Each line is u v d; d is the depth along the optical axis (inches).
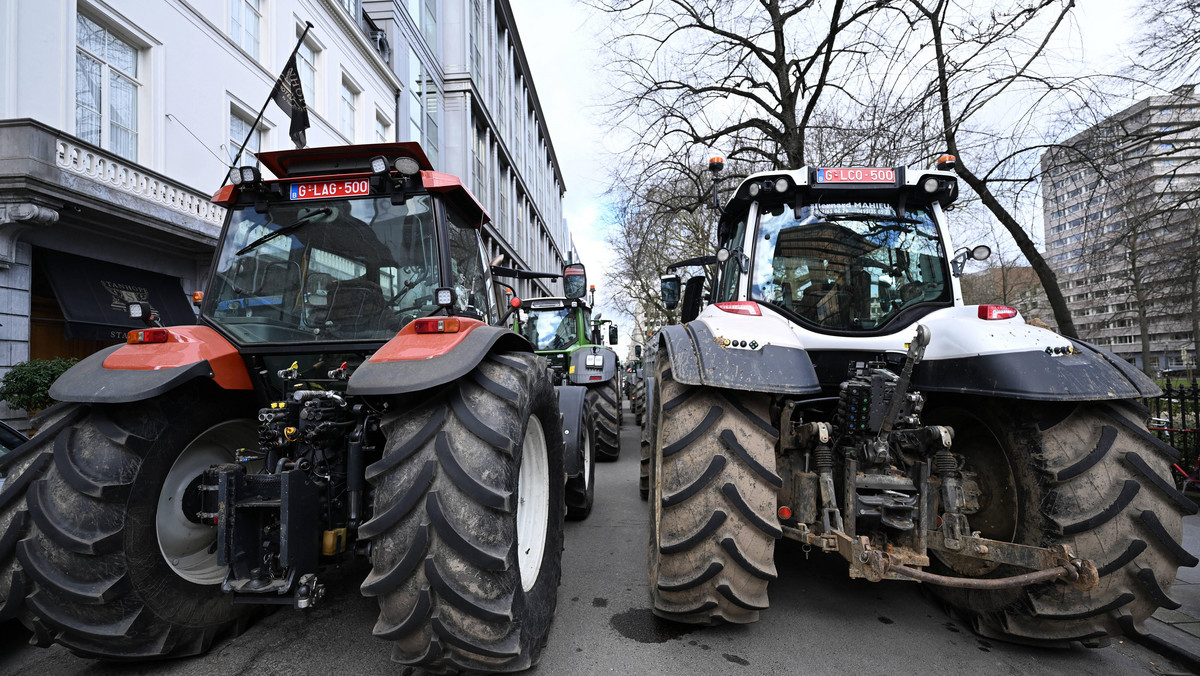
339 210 113.1
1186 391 229.1
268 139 535.5
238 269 111.6
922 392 114.4
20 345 338.6
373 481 78.7
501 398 82.7
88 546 78.7
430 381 76.1
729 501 93.2
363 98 708.7
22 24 328.2
